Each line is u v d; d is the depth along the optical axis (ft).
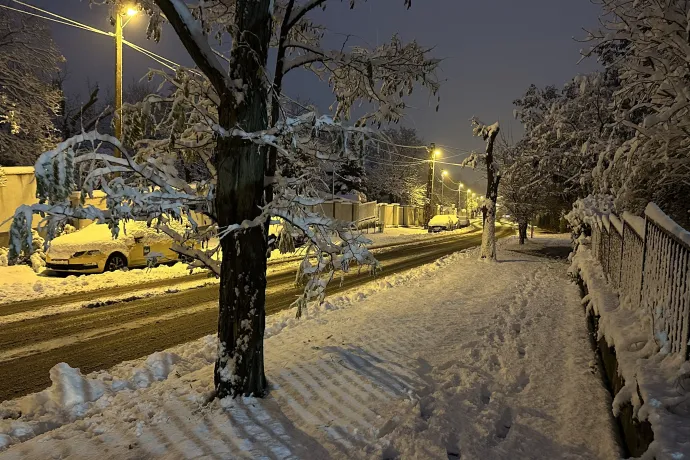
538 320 28.37
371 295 36.91
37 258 46.34
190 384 17.04
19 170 55.98
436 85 19.01
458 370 19.12
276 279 47.29
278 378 17.48
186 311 32.50
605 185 28.30
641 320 16.42
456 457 12.82
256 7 14.82
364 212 130.00
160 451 12.20
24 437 13.80
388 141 18.38
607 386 17.74
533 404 16.35
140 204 14.40
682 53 19.67
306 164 18.42
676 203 25.58
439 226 150.71
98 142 14.60
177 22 14.02
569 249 86.07
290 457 12.09
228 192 15.15
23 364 21.63
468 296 36.06
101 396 16.83
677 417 9.68
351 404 15.43
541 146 63.72
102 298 35.88
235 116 14.92
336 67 19.80
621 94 26.45
